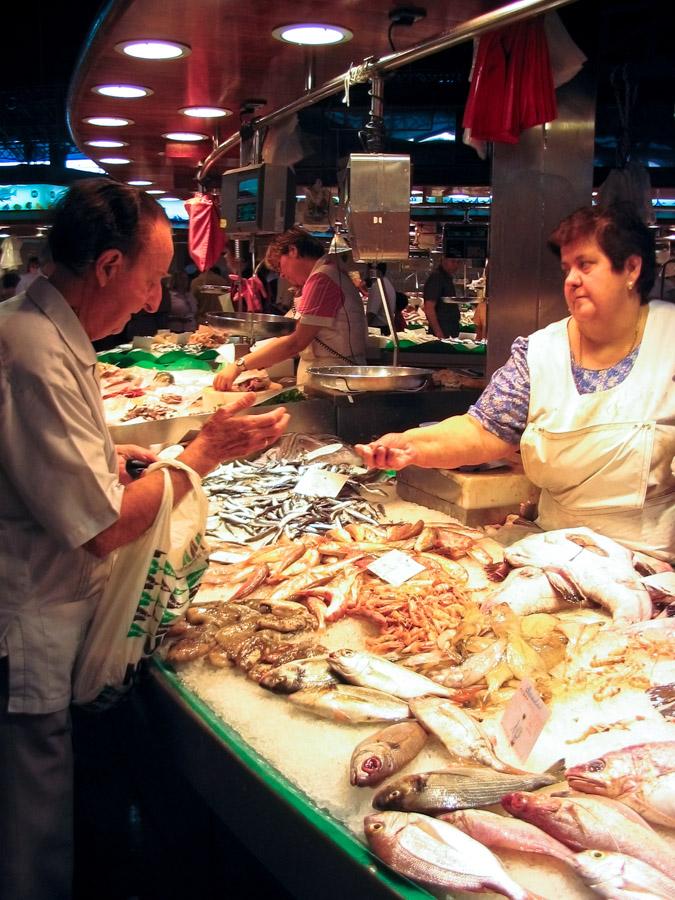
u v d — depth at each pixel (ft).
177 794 7.28
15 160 50.01
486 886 4.04
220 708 6.00
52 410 5.83
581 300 7.37
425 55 9.59
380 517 9.51
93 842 8.49
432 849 4.25
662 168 24.76
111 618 6.47
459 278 36.42
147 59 15.58
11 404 5.81
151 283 6.38
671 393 7.47
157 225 6.24
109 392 15.46
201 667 6.63
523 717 5.10
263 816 5.18
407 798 4.60
